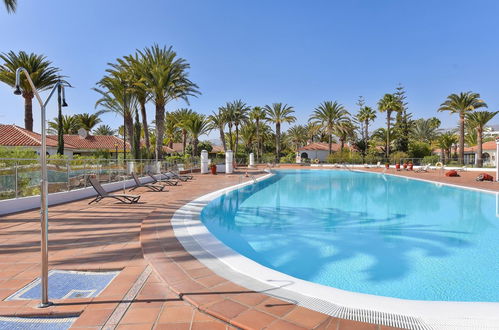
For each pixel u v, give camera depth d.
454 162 35.03
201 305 3.06
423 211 10.49
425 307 3.02
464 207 11.23
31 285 3.66
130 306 3.12
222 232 7.69
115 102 26.66
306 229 8.02
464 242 6.80
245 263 4.29
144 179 18.58
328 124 46.19
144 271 4.12
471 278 4.87
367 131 49.09
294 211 10.52
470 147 48.75
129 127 28.06
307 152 59.69
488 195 13.94
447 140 47.38
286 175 27.81
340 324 2.70
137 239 5.77
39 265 4.34
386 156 42.94
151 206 9.79
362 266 5.39
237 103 45.44
